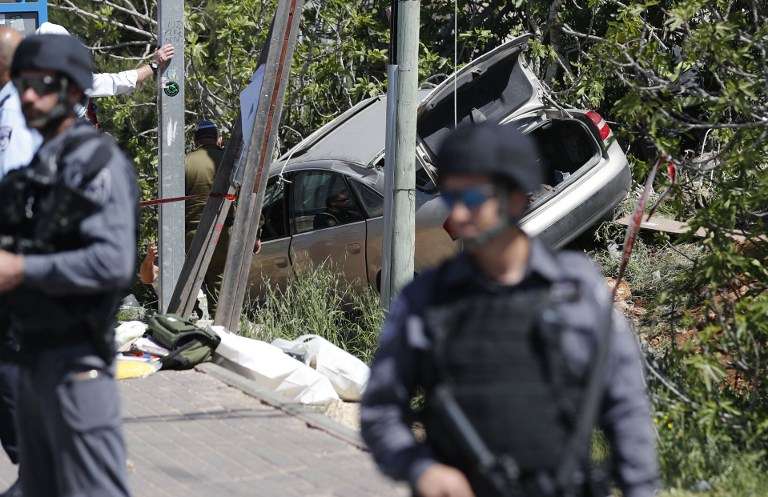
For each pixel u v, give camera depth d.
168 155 27.56
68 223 10.77
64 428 11.23
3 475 16.78
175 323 23.39
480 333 8.09
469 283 8.30
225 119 38.69
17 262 10.64
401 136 22.94
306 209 30.73
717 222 19.12
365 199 29.56
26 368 11.32
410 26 22.59
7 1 28.33
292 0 24.91
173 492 15.98
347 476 16.77
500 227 8.19
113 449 11.39
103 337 11.30
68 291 10.82
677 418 17.08
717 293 19.28
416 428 12.36
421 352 8.34
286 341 23.78
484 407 8.01
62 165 10.97
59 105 11.36
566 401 8.00
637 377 8.45
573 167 30.06
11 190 11.08
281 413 20.00
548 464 7.93
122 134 40.09
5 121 15.41
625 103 19.41
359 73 39.31
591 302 8.20
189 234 31.86
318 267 29.16
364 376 22.19
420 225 27.95
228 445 18.16
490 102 29.50
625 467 8.39
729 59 19.55
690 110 24.92
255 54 37.66
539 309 8.05
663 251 29.64
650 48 20.52
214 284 31.22
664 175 20.53
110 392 11.42
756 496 15.81
